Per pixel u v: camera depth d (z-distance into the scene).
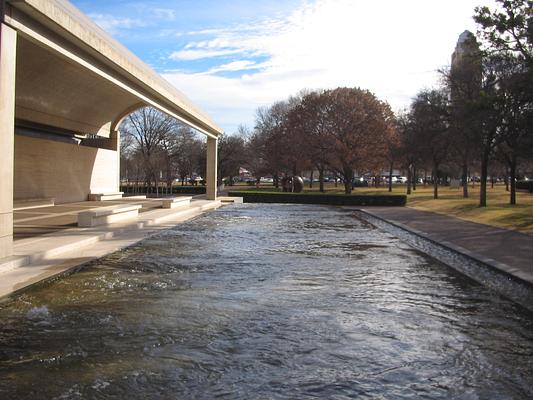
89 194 37.41
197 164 76.19
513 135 29.47
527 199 39.84
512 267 11.69
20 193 28.28
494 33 23.70
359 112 48.03
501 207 30.67
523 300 9.12
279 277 11.09
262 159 75.31
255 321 7.65
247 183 98.50
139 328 7.23
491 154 36.50
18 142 27.97
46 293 9.29
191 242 16.81
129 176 74.50
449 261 13.39
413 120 48.66
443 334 7.17
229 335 6.97
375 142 48.09
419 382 5.47
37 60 22.72
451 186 72.81
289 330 7.24
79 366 5.77
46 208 28.09
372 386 5.34
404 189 70.25
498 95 25.03
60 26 12.45
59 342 6.60
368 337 6.98
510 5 23.05
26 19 11.52
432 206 36.19
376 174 64.81
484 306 8.77
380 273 11.73
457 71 31.75
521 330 7.40
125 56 18.73
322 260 13.51
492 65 26.81
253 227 22.44
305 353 6.30
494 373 5.76
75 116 33.16
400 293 9.70
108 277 10.82
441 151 43.78
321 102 49.22
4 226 11.11
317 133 49.22
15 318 7.67
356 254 14.66
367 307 8.61
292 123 52.88
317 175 115.44
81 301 8.75
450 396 5.12
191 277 10.95
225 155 74.00
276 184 73.44
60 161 32.81
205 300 8.91
